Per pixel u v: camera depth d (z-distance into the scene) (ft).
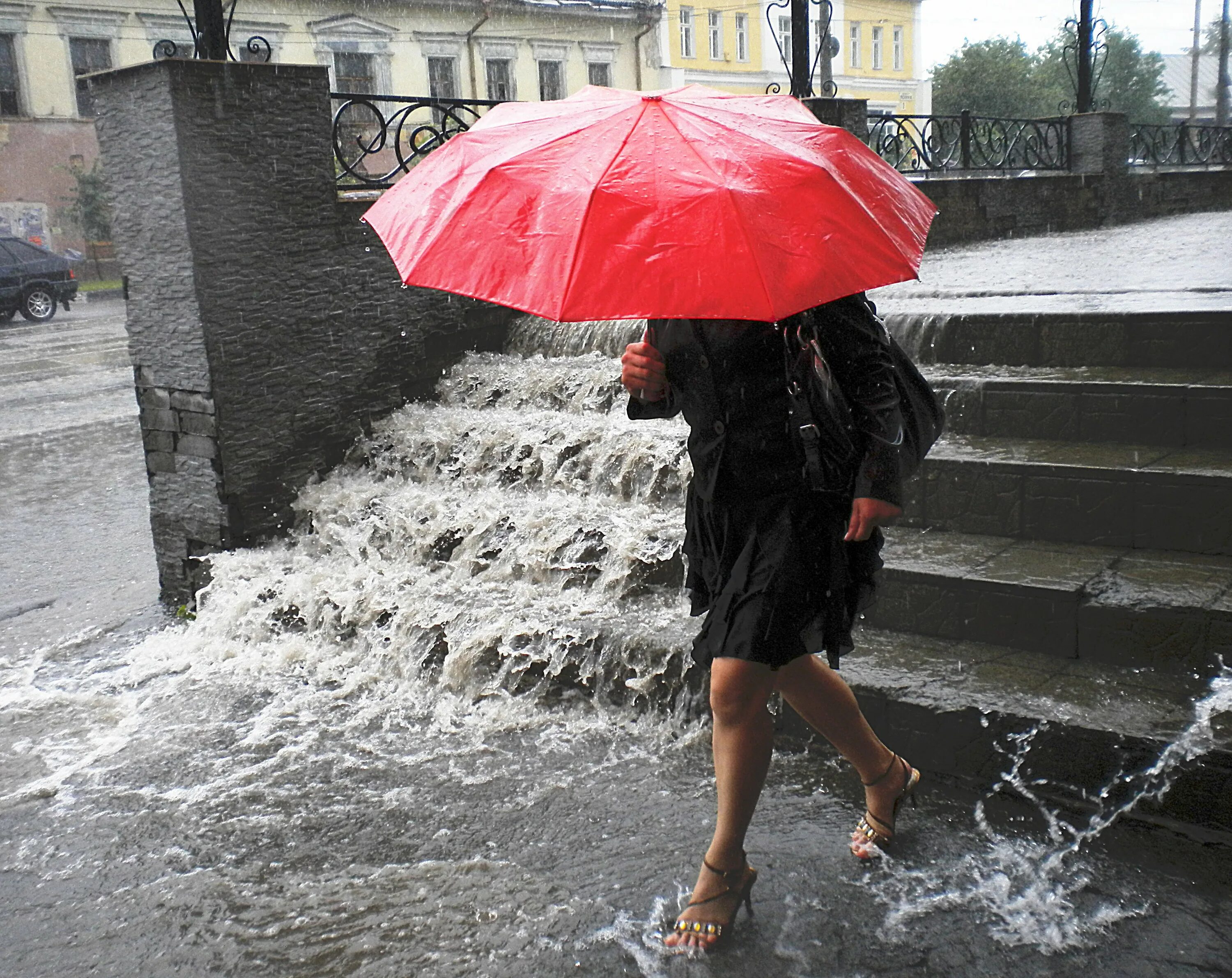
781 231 6.82
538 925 8.75
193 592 17.29
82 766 12.12
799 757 11.10
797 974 7.96
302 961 8.52
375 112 18.74
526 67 122.83
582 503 15.31
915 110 172.35
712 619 8.20
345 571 15.83
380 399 18.57
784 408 7.96
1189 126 56.18
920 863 9.16
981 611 11.38
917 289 20.51
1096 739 9.46
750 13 142.51
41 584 18.72
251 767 11.88
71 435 32.12
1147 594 10.64
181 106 15.24
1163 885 8.63
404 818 10.62
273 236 16.62
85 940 8.98
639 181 7.06
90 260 107.55
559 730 12.21
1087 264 25.46
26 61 100.99
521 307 6.75
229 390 16.29
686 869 9.41
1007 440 13.93
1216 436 12.73
